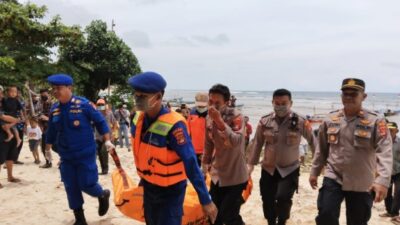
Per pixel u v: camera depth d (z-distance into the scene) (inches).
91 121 217.0
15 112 379.2
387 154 166.2
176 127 134.0
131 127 145.5
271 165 221.1
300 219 268.2
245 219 264.7
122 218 248.5
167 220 143.5
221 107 200.8
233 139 184.1
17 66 795.4
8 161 334.0
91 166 216.2
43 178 355.9
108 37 1085.1
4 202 278.2
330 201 176.7
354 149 175.0
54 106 216.5
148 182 143.9
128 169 427.8
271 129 219.0
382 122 171.9
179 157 139.0
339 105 4207.7
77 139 211.3
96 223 238.1
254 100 5738.2
